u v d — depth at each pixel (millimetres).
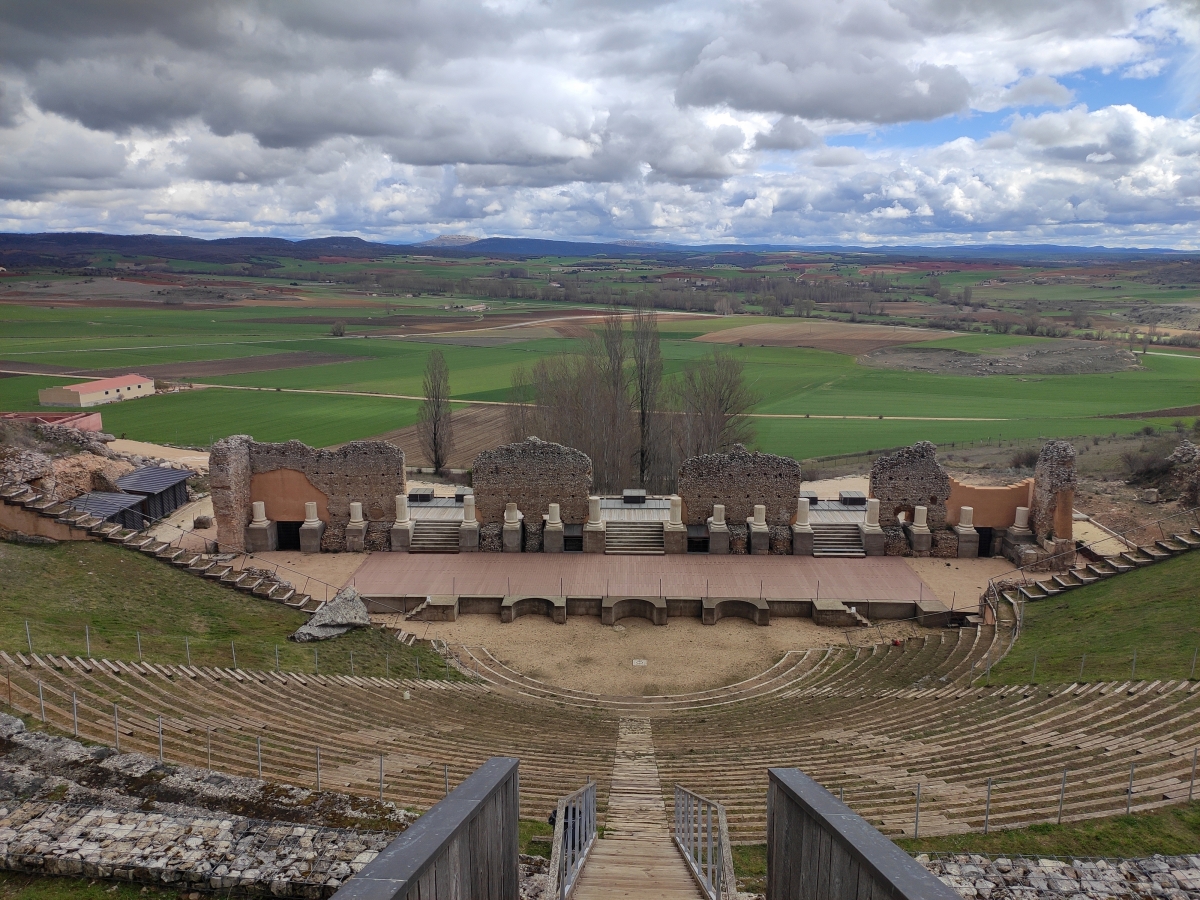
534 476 46375
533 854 15055
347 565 44469
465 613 40688
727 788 19172
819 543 46250
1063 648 30250
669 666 35281
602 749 23031
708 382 68250
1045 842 14992
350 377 129000
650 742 24078
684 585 41938
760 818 17156
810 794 6613
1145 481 55375
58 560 35281
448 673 33031
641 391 66312
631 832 15617
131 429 92125
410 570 43812
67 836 12234
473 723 25312
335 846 12227
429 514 48875
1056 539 42469
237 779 14773
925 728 23781
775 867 7492
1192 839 14906
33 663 21984
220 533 45312
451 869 5680
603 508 50125
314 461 46469
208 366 137875
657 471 66250
